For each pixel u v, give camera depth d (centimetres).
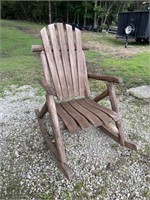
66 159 189
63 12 1429
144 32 731
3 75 432
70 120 177
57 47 213
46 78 205
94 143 220
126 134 237
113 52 645
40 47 204
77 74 223
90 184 172
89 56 580
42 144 221
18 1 1455
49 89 174
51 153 200
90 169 186
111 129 212
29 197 162
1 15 1545
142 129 247
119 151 208
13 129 249
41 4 1396
